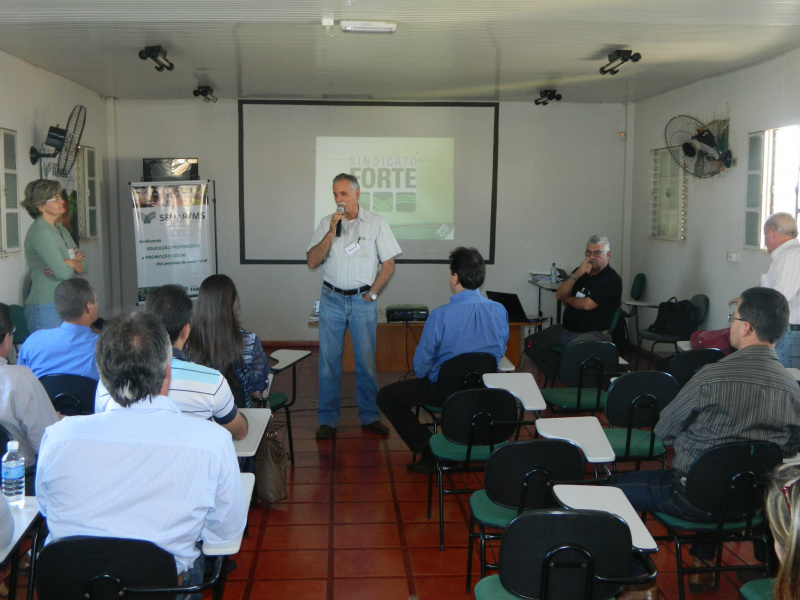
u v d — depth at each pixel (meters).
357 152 7.64
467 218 7.75
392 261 4.56
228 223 7.67
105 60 5.46
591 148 7.74
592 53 5.13
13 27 4.36
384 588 2.79
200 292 3.04
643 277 7.40
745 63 5.36
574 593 1.81
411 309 6.18
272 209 7.66
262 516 3.46
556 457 2.33
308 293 7.77
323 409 4.64
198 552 1.72
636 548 1.81
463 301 3.79
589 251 5.17
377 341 6.36
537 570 1.80
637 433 3.27
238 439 2.49
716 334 4.25
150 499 1.60
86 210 6.84
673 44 4.75
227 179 7.61
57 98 6.11
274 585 2.81
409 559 3.03
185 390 2.30
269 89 6.96
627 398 3.05
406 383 3.95
